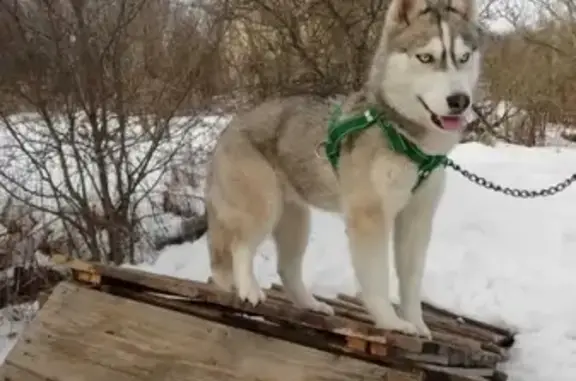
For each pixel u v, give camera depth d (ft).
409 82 6.30
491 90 23.79
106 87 13.96
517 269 10.63
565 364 7.75
